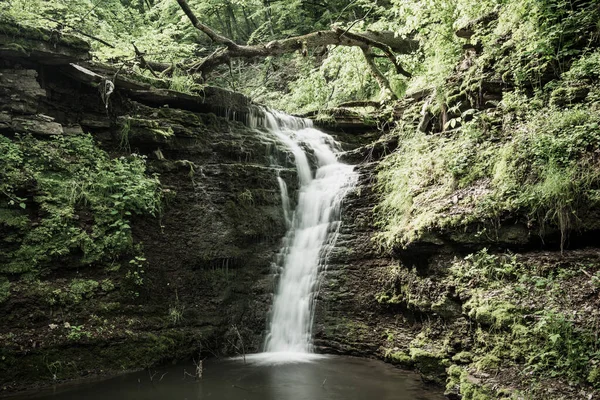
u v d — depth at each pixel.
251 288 9.27
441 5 12.05
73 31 11.04
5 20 7.82
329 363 7.86
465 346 6.56
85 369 7.04
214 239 9.15
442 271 7.38
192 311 8.52
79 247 7.68
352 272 9.08
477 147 8.32
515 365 5.55
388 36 15.03
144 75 10.35
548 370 5.18
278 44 12.98
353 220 9.68
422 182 8.77
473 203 7.34
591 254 6.09
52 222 7.61
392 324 8.29
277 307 9.31
